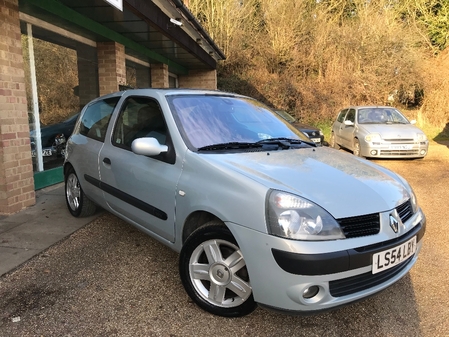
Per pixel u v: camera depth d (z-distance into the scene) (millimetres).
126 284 3117
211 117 3410
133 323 2604
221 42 19766
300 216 2268
